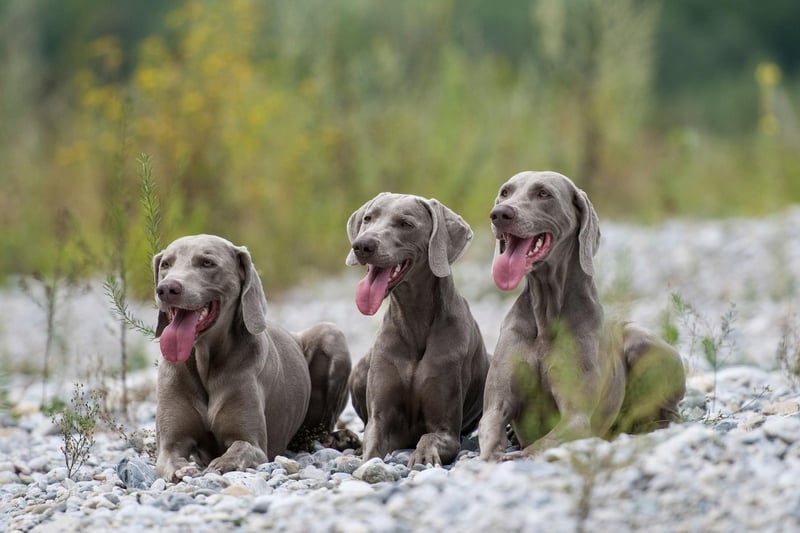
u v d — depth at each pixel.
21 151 24.23
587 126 26.16
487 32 40.22
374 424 8.68
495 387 8.28
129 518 6.80
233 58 21.59
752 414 8.55
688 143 25.81
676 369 8.69
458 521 6.20
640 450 6.68
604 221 25.25
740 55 45.00
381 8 26.67
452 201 22.83
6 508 7.88
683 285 18.73
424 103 24.56
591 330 8.23
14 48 25.95
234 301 8.54
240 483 7.53
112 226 13.77
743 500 6.15
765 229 21.44
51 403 12.07
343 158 23.12
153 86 20.83
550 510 6.21
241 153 21.11
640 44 27.00
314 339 9.91
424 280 8.70
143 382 12.73
